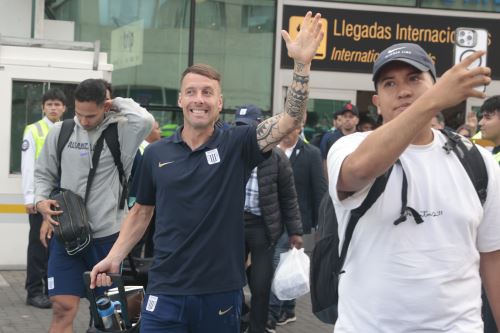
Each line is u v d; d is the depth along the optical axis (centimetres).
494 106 607
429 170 290
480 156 298
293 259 667
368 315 292
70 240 533
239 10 1281
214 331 406
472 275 294
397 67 295
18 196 988
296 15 1292
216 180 400
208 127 405
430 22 1335
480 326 294
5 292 890
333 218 313
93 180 552
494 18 1354
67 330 553
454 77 246
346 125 1114
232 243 403
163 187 403
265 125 400
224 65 1284
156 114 1261
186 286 397
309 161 805
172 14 1257
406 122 253
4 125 973
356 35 1311
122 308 430
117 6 1234
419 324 288
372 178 271
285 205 691
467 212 290
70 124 561
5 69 968
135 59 1248
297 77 377
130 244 430
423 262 287
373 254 291
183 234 397
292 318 799
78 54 994
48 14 1196
